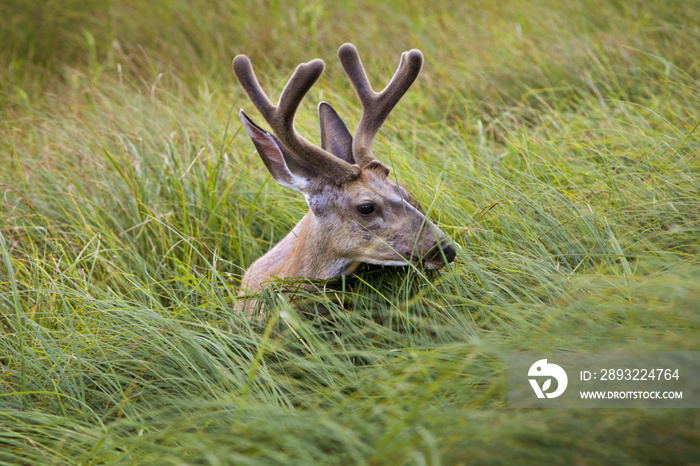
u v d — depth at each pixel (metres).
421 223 7.83
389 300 7.85
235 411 6.53
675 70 12.31
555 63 14.23
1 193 11.85
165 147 12.49
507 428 5.20
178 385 7.38
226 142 12.74
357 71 8.89
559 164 10.30
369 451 5.50
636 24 14.83
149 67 17.64
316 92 14.87
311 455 5.71
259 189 11.64
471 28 16.97
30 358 7.84
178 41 19.25
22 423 6.79
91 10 20.97
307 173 8.24
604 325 6.40
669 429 5.00
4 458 6.48
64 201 11.66
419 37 16.84
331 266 8.33
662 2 15.36
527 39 15.34
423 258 7.77
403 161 10.97
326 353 7.10
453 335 7.25
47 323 8.70
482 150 11.62
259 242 11.38
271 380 6.99
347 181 8.12
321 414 6.23
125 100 14.71
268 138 8.27
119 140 12.59
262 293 8.20
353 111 13.66
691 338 5.48
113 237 10.67
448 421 5.48
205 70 17.48
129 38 19.69
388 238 7.91
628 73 13.59
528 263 7.98
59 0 21.58
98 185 11.80
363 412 6.07
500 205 9.27
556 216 8.81
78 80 17.06
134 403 7.27
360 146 8.61
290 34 18.56
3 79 18.47
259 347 7.25
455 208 9.55
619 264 7.82
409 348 6.95
